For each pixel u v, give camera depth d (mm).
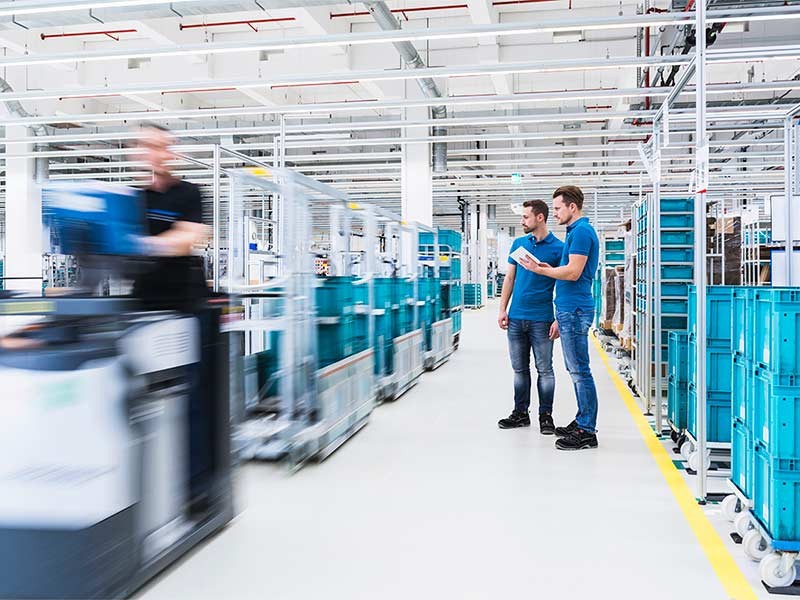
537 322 5238
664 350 6367
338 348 4809
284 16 9469
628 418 5922
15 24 6277
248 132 9547
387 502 3678
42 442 2361
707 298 4301
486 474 4203
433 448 4832
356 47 10852
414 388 7465
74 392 2350
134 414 2557
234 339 3605
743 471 3203
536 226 5168
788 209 4941
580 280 4770
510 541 3145
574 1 9281
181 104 13328
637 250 7129
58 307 2369
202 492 3158
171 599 2586
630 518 3447
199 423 3133
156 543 2746
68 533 2348
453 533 3244
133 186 2977
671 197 6180
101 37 10570
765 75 10953
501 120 8758
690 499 3742
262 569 2846
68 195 2791
